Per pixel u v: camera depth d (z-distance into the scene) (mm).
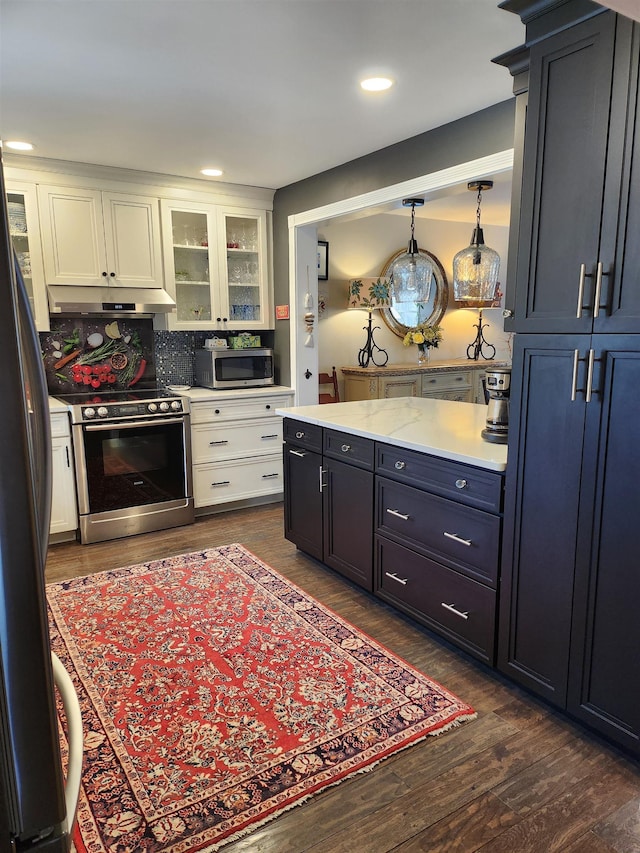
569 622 1934
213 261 4387
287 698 2150
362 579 2982
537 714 2072
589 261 1752
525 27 1972
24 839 682
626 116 1620
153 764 1832
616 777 1776
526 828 1594
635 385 1670
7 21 1959
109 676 2289
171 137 3211
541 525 1999
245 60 2283
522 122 1998
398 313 5418
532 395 1982
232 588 3074
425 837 1571
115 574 3260
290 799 1692
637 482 1688
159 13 1927
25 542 625
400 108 2791
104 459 3771
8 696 637
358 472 2914
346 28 2049
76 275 3842
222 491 4371
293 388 4613
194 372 4754
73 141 3273
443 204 5445
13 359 599
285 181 4270
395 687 2215
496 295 6824
